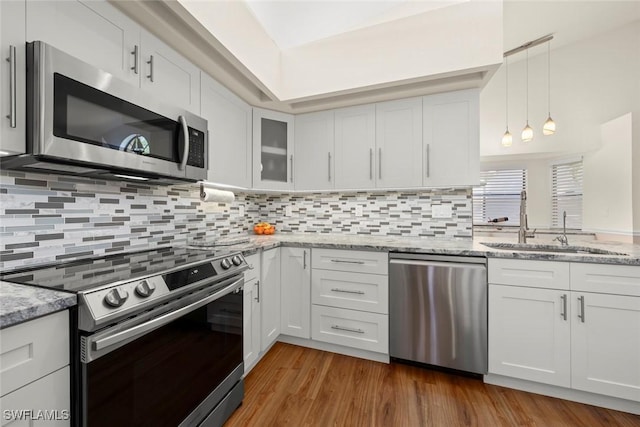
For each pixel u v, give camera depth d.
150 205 1.69
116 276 0.94
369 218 2.55
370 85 1.97
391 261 1.87
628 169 2.99
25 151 0.86
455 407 1.48
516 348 1.60
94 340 0.76
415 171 2.13
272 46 2.09
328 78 2.08
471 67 1.74
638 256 1.43
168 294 1.00
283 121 2.45
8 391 0.62
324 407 1.48
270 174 2.38
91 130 1.01
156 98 1.29
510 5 2.61
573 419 1.40
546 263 1.54
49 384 0.70
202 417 1.21
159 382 1.00
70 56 0.94
